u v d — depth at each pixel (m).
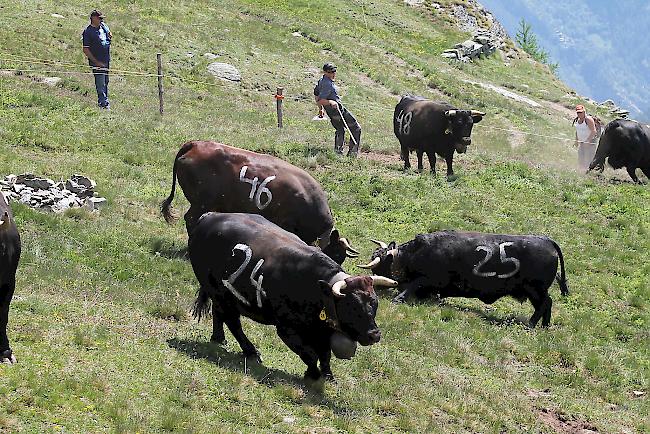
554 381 14.49
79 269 15.31
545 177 25.58
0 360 10.84
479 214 21.98
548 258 16.88
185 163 16.33
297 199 16.09
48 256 15.73
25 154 21.52
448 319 16.44
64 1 36.06
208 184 16.17
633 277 19.73
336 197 21.98
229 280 12.38
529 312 17.78
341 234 19.75
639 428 13.12
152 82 30.84
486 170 25.61
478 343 15.47
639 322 17.61
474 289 17.00
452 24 51.78
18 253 11.05
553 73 53.19
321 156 24.61
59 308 13.10
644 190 25.27
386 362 13.73
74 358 11.36
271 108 31.41
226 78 33.22
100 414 10.10
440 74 42.38
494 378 14.20
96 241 16.92
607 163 27.78
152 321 13.50
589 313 17.69
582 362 15.44
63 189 19.09
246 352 12.73
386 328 15.30
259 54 36.97
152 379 11.20
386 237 20.02
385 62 41.75
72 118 24.78
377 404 11.99
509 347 15.56
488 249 16.84
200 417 10.52
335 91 25.48
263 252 12.23
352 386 12.48
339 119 25.36
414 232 20.50
